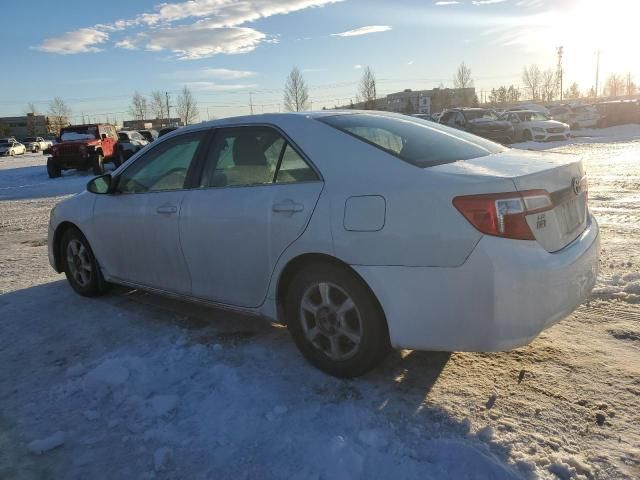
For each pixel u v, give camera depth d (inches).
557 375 129.0
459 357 140.3
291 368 137.8
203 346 152.5
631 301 171.5
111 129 968.3
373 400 121.4
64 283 227.8
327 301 128.1
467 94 3366.1
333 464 100.3
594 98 3339.1
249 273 141.8
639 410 113.5
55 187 744.3
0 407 128.3
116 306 193.0
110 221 181.0
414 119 158.9
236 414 118.5
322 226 123.9
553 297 111.0
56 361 151.6
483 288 107.1
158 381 134.7
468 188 108.6
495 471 96.5
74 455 108.8
